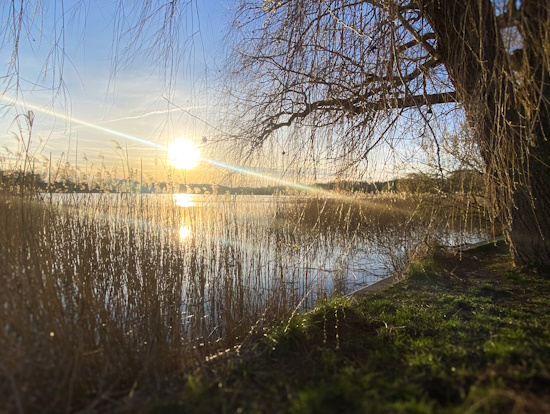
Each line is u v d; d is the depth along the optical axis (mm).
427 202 8219
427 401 2182
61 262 4098
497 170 4270
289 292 4961
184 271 4832
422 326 3619
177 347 3369
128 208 5633
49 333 2783
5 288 2992
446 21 4207
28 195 4645
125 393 2572
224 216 6184
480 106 3893
